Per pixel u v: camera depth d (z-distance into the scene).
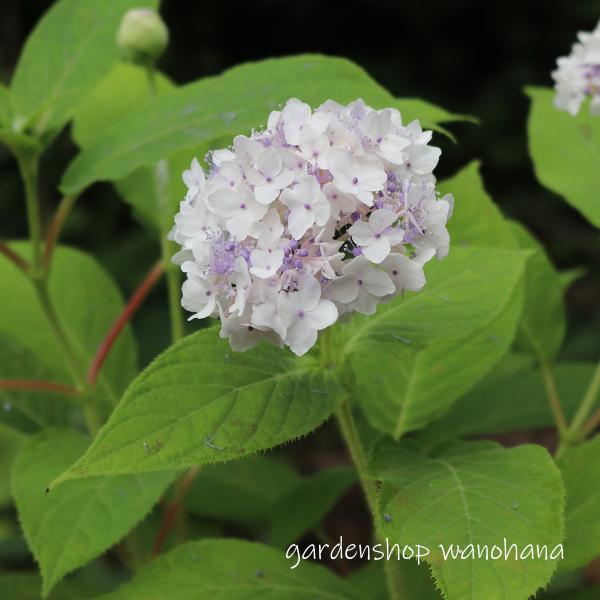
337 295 0.63
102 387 0.84
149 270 1.79
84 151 0.74
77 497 0.71
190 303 0.63
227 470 0.86
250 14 2.50
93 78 0.79
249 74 0.73
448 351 0.77
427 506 0.63
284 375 0.66
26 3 2.24
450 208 0.65
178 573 0.71
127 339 0.86
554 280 0.81
